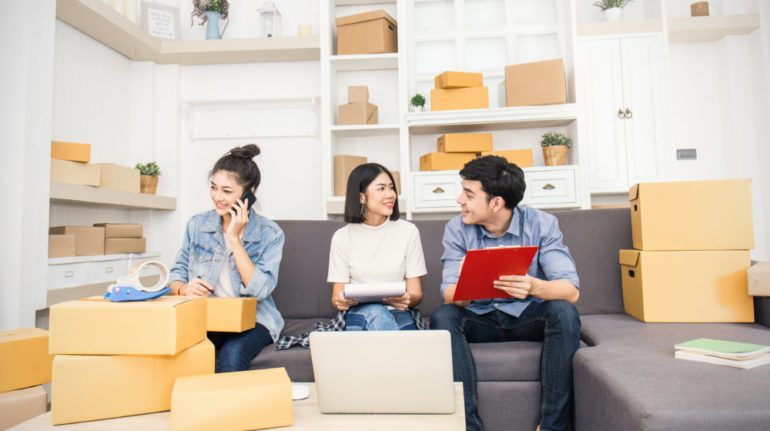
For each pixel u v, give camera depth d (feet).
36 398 4.63
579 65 10.94
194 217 6.04
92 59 10.11
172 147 11.72
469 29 11.03
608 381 3.66
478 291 4.73
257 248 5.81
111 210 10.84
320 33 10.54
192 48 11.03
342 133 10.98
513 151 9.85
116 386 3.32
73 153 8.39
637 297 5.90
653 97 10.77
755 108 11.47
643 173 10.76
